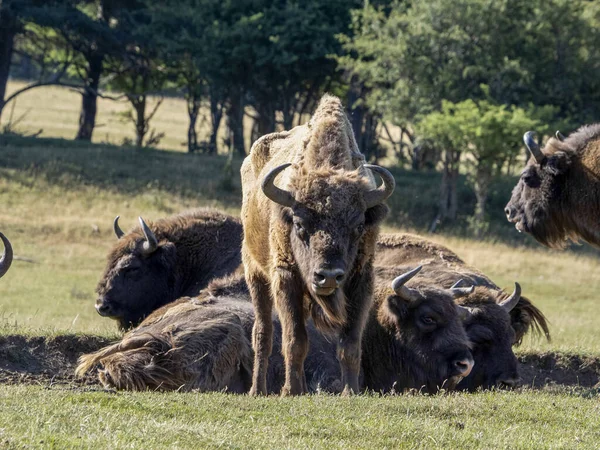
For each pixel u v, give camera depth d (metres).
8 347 32.97
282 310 26.50
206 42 150.12
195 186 127.25
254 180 30.50
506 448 20.55
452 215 125.94
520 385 35.56
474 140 116.06
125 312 40.25
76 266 88.88
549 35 131.38
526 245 117.25
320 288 24.66
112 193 118.56
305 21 146.62
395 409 24.09
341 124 27.41
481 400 25.88
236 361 30.69
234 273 36.75
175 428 20.03
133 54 161.25
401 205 130.38
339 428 21.47
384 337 33.53
